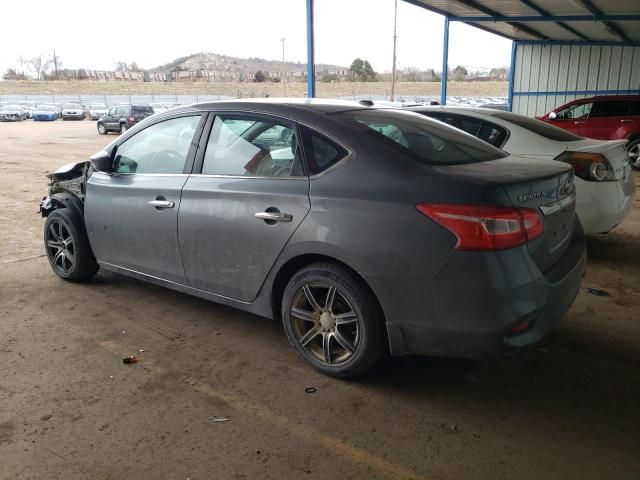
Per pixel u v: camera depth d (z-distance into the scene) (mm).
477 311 2662
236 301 3617
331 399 3037
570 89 22047
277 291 3463
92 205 4426
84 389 3141
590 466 2488
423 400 3027
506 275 2635
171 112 4047
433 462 2520
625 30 18484
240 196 3398
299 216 3123
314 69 12398
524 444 2646
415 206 2760
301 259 3256
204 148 3746
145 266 4129
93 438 2695
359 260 2902
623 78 21062
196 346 3680
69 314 4203
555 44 21906
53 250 4965
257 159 3449
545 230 2918
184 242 3758
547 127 5789
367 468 2480
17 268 5336
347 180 3014
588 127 13352
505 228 2627
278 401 3016
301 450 2607
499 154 3539
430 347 2834
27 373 3320
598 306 4328
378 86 76312
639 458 2541
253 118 3541
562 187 3143
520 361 3455
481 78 90188
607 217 5160
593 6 14484
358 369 3113
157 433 2734
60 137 26438
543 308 2789
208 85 90562
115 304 4402
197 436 2711
